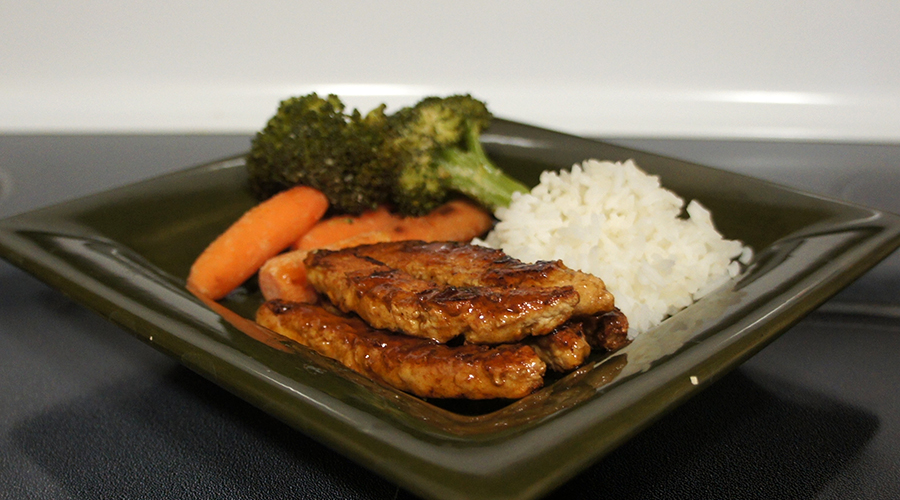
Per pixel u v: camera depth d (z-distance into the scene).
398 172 0.55
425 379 0.43
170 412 0.46
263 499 0.42
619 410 0.40
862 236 0.47
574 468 0.37
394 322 0.44
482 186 0.55
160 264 0.52
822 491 0.42
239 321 0.45
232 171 0.55
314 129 0.54
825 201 0.50
